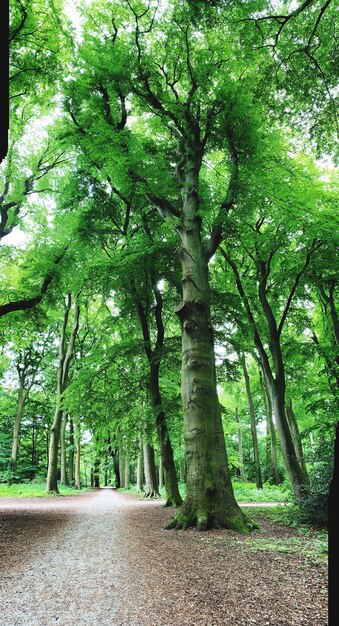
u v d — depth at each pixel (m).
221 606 4.41
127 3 12.56
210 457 10.33
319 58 8.97
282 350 17.28
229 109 11.93
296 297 17.02
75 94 13.23
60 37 12.29
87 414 17.05
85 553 7.15
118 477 49.78
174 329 22.53
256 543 7.82
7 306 13.68
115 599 4.70
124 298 17.05
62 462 35.09
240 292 16.30
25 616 4.23
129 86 12.95
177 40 13.00
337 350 15.45
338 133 9.46
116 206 17.67
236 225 12.02
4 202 18.72
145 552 7.16
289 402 21.09
